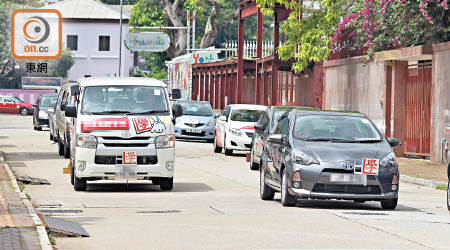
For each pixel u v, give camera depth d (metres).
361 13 66.38
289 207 30.97
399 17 60.97
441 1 56.94
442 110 56.12
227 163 56.22
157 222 25.95
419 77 61.84
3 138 79.19
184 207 30.58
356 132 32.56
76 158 36.41
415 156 62.16
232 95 112.44
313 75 84.38
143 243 21.62
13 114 158.50
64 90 59.03
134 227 24.70
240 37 98.94
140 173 36.56
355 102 69.81
